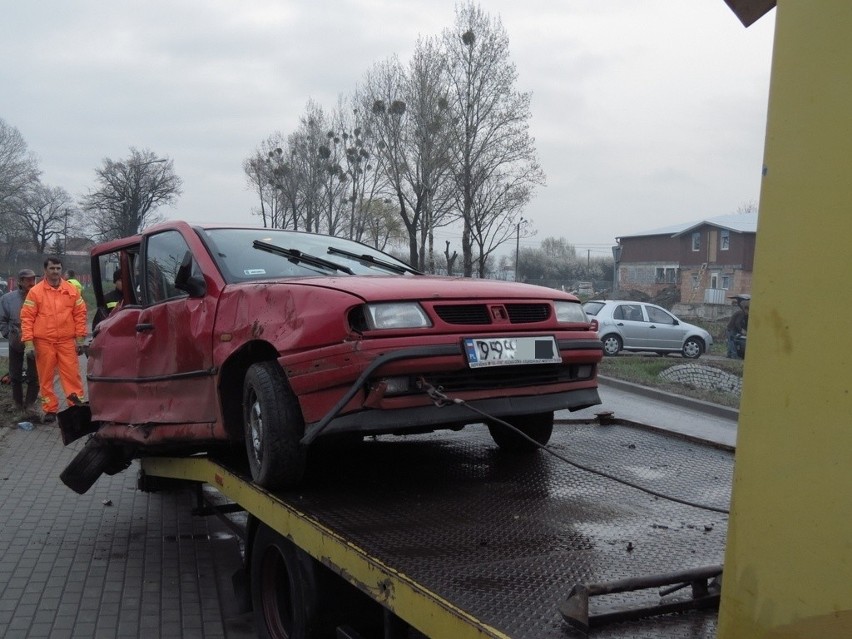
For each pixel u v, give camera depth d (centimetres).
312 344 390
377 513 368
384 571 296
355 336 380
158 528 675
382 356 372
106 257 667
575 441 548
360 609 365
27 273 1138
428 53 2989
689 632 246
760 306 174
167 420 513
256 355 452
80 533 660
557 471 458
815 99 162
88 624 489
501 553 312
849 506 153
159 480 671
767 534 170
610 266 8600
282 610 413
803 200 164
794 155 166
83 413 662
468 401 396
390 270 543
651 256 6788
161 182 5434
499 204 3077
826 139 160
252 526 435
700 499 394
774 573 168
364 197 3678
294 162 4075
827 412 158
